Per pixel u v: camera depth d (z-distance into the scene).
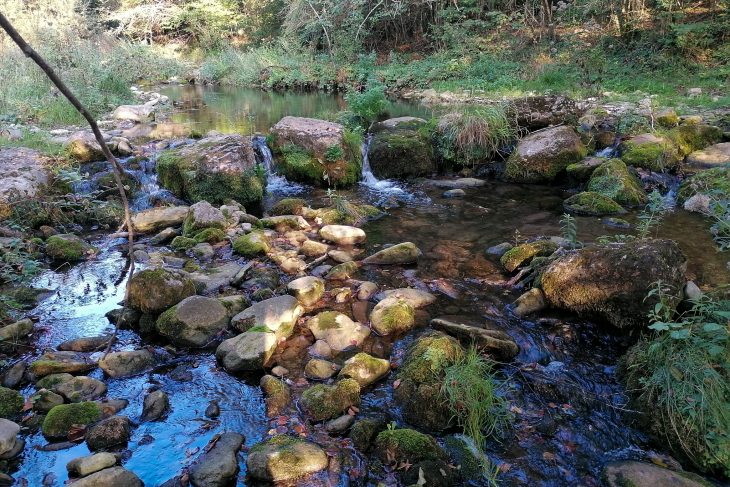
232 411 3.24
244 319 3.96
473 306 4.34
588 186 6.90
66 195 6.19
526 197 7.03
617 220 5.97
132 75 17.95
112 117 10.64
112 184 6.86
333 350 3.82
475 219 6.31
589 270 3.97
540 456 2.91
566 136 7.57
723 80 10.85
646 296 3.67
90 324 4.18
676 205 6.43
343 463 2.83
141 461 2.85
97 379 3.48
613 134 7.98
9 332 3.89
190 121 10.80
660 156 7.07
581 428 3.10
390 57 16.83
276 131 7.86
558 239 5.43
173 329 3.92
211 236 5.65
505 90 12.04
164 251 5.50
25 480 2.71
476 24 16.05
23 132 8.06
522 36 14.99
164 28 23.73
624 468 2.74
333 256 5.25
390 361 3.67
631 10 13.70
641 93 10.30
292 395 3.36
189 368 3.67
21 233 5.63
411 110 11.44
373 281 4.80
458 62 14.84
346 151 7.64
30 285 4.75
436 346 3.50
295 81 16.69
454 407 3.13
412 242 5.67
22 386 3.44
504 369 3.61
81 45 15.10
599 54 12.51
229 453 2.84
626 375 3.41
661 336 3.36
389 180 7.92
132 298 4.21
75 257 5.32
